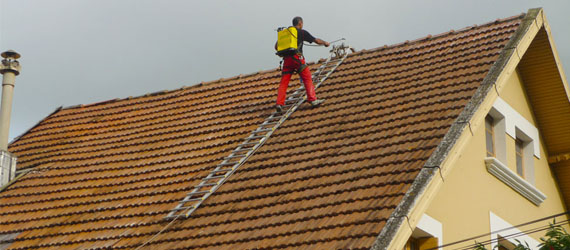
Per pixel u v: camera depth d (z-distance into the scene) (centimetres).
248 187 2272
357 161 2206
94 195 2530
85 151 2902
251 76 3150
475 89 2384
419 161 2089
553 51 2703
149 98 3241
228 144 2603
